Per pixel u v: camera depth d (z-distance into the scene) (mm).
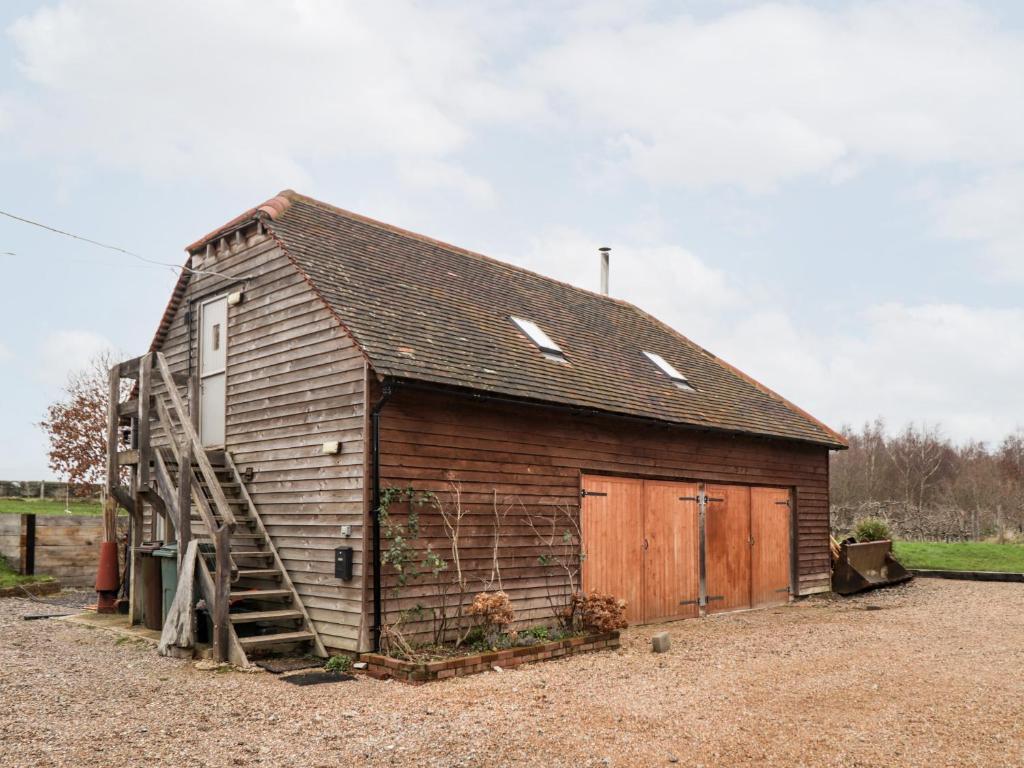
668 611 14672
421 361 10844
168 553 11430
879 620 14297
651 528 14523
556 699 8148
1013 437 58469
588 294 20672
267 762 6203
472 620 11180
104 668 9609
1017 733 6992
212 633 10836
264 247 12703
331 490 10766
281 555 11516
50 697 8078
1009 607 15906
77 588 19094
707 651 11086
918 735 6941
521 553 12094
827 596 18469
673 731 7023
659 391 15648
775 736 6891
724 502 16250
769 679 9133
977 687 8719
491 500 11734
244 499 12141
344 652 10156
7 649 10625
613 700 8102
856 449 61875
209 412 13641
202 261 14203
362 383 10469
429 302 13242
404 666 9086
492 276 17000
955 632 12773
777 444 17844
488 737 6805
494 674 9477
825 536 19031
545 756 6352
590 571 13211
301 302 11758
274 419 12039
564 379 13281
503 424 12055
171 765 6098
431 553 10609
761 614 15609
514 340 13789
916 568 22812
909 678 9172
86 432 25750
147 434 12133
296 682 9055
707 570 15625
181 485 10977
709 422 15438
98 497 26906
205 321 14086
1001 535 29734
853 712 7668
